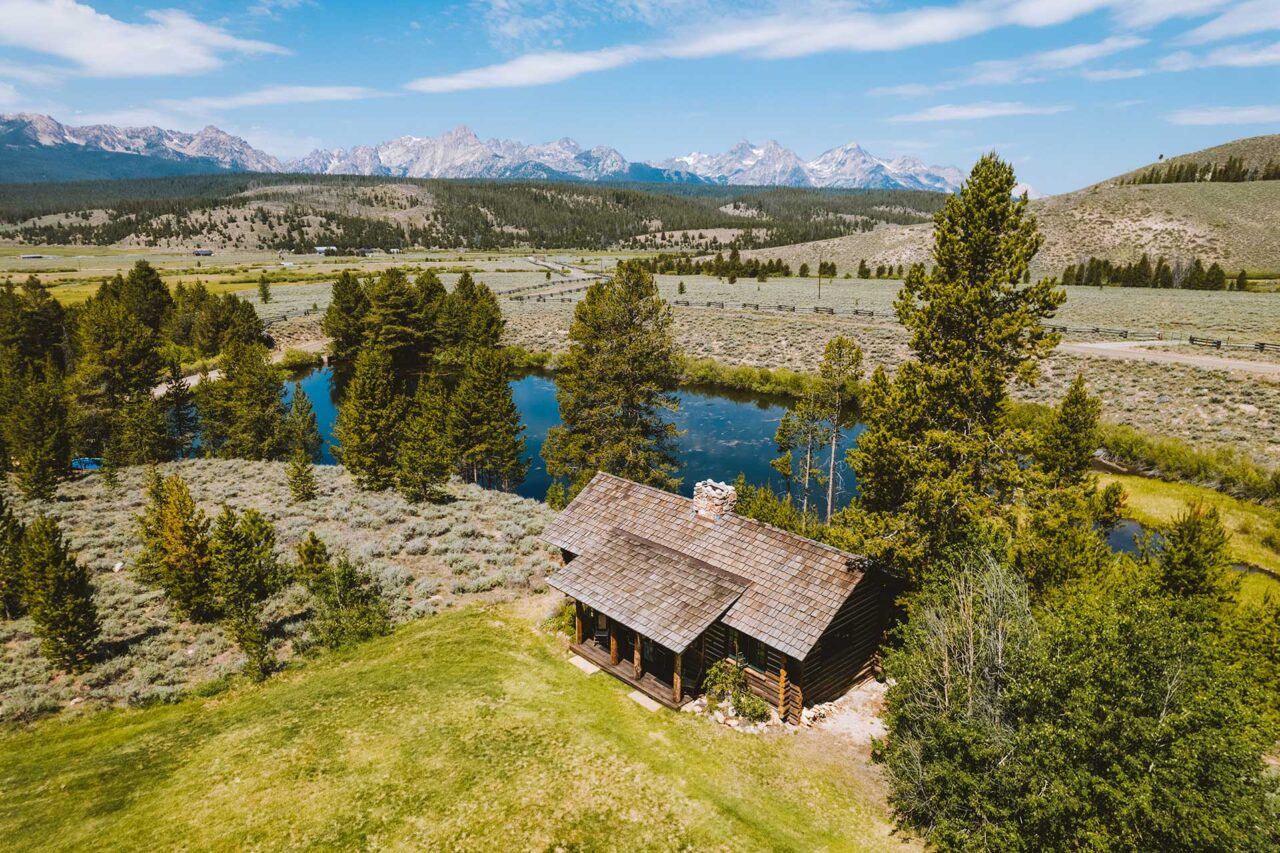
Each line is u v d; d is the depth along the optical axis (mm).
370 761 18078
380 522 36969
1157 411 55781
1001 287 20719
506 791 17062
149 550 27938
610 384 41438
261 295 123000
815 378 71688
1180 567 22125
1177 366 65188
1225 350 72375
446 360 87438
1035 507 21266
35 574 21797
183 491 25469
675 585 22141
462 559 32406
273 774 17547
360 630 25297
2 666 22188
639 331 41750
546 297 134625
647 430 43094
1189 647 13508
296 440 53719
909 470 21547
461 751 18547
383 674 22531
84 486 42750
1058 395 60438
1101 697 13133
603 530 26422
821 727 20438
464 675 22438
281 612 27094
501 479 50156
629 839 15789
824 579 20797
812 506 45875
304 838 15492
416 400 55938
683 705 21281
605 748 18906
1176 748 12305
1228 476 42188
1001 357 20719
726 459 55312
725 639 21719
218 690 22047
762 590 21219
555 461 43625
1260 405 53875
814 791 17750
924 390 21312
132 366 58000
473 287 102500
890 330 92688
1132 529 37906
